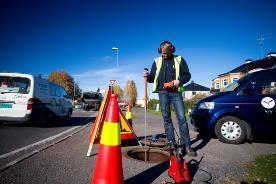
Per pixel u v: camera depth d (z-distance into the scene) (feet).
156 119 56.29
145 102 17.08
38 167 13.23
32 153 16.38
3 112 31.09
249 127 21.90
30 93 31.65
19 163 13.88
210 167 14.10
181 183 11.12
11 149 17.74
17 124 36.14
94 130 16.72
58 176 11.86
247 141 23.62
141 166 13.76
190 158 16.19
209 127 22.76
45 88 35.68
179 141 13.92
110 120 9.45
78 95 255.91
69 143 20.68
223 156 16.93
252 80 22.84
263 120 21.68
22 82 31.96
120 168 9.39
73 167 13.41
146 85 17.26
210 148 19.71
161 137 22.29
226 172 13.16
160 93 17.37
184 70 17.21
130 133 18.84
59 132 28.40
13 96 31.24
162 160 15.84
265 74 22.82
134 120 51.88
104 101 17.24
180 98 17.19
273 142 23.31
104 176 9.11
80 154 16.53
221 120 22.38
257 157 16.35
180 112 17.07
